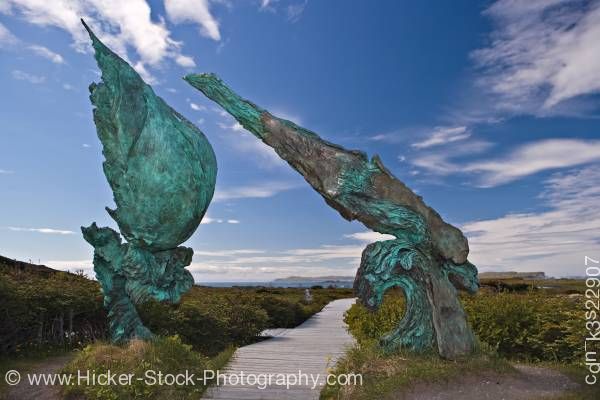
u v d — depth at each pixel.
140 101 7.91
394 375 6.71
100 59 7.97
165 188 7.78
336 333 16.52
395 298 12.89
